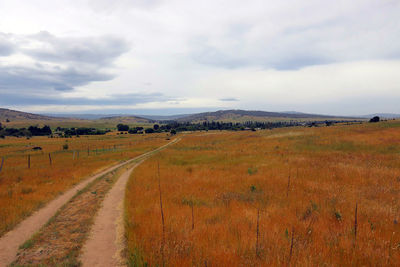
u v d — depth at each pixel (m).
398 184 10.55
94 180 15.80
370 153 20.42
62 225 7.64
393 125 44.09
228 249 4.92
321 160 18.16
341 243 5.16
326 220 6.75
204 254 4.76
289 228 6.21
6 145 64.69
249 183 12.35
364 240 5.30
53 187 13.03
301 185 11.32
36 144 66.56
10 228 7.40
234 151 30.28
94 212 8.98
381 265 4.27
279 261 4.34
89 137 103.31
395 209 7.36
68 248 5.96
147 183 13.80
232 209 8.20
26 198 10.60
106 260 5.24
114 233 6.85
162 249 4.92
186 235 5.79
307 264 4.22
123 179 16.36
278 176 13.52
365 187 10.28
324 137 35.81
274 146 32.06
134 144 60.06
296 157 20.67
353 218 6.78
